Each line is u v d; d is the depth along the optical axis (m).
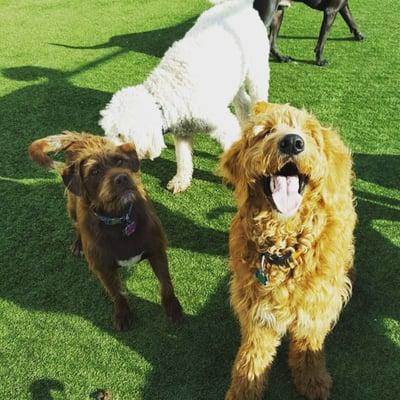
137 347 1.12
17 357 1.13
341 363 1.04
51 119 1.96
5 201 1.57
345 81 2.09
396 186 1.50
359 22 2.67
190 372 1.06
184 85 1.41
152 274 1.31
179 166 1.55
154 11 3.00
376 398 0.97
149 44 2.55
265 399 1.00
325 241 0.85
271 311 0.88
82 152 1.07
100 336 1.16
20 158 1.75
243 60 1.59
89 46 2.58
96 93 2.12
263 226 0.83
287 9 2.90
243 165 0.82
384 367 1.02
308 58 2.31
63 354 1.13
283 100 1.98
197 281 1.27
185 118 1.44
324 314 0.90
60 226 1.47
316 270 0.85
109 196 1.01
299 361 0.98
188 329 1.15
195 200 1.54
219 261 1.32
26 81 2.25
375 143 1.69
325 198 0.82
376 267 1.24
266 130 0.81
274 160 0.75
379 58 2.27
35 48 2.60
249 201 0.84
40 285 1.30
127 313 1.17
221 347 1.10
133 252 1.10
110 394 1.03
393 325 1.10
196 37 1.49
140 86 1.45
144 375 1.06
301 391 0.99
